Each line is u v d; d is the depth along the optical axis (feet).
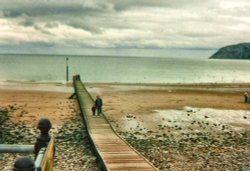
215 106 136.26
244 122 103.71
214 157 62.85
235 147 71.82
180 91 195.52
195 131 88.38
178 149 68.44
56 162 55.21
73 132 82.33
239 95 181.88
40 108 120.26
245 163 59.21
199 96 171.94
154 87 219.00
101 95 165.99
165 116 109.81
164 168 54.60
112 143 60.64
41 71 485.97
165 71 547.90
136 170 43.65
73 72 476.95
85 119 86.43
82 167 52.80
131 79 364.79
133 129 88.84
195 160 60.34
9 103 131.13
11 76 374.84
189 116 111.14
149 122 99.09
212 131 89.15
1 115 100.94
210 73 528.63
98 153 53.21
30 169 11.10
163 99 154.92
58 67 625.41
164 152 65.57
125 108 124.47
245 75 509.76
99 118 89.51
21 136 76.38
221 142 76.43
